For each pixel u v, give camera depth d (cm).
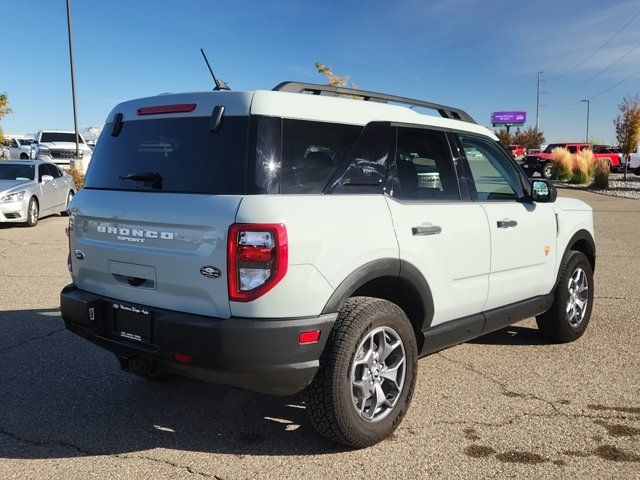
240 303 306
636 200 2217
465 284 421
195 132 341
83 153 2595
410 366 370
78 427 380
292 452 348
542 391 443
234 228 304
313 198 329
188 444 358
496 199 469
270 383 315
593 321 639
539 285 505
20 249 1052
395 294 402
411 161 398
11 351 521
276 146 323
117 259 358
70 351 523
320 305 322
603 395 435
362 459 339
